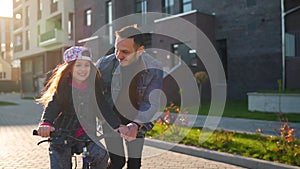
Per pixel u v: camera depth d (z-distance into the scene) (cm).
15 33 3697
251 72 1567
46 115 246
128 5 2031
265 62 1520
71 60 247
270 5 1505
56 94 249
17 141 731
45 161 544
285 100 1084
